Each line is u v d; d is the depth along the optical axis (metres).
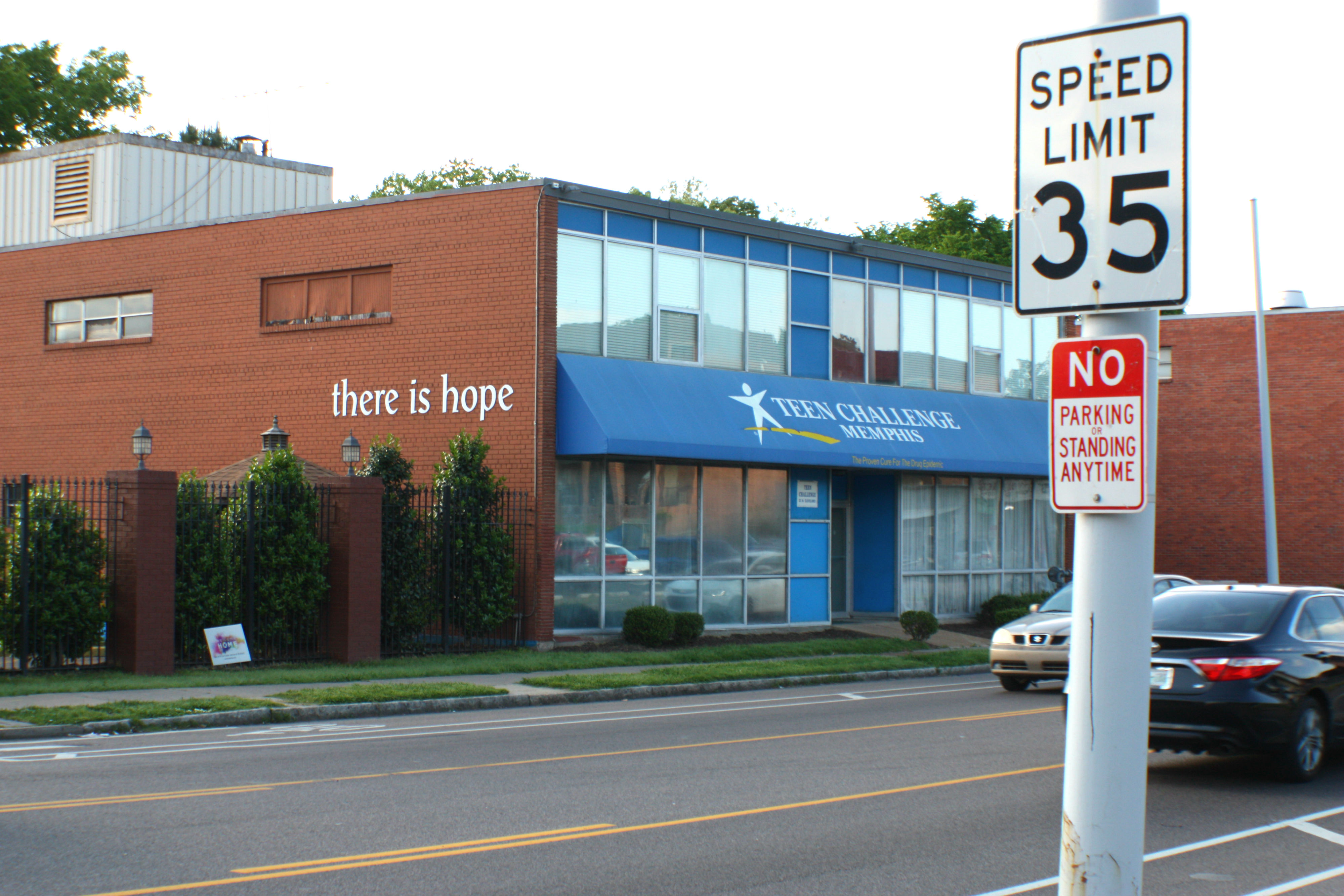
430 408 23.22
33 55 48.31
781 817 9.07
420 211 23.53
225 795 9.62
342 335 24.41
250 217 25.69
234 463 25.42
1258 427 36.59
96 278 27.78
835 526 29.36
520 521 22.09
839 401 26.42
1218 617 11.73
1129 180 3.86
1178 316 37.56
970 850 8.08
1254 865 7.87
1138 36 3.87
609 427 21.47
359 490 19.62
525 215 22.38
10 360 28.88
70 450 27.94
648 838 8.32
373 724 14.50
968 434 28.56
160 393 26.77
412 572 20.70
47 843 7.86
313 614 19.55
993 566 31.17
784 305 26.33
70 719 13.36
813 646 22.70
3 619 17.02
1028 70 4.03
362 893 6.79
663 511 24.33
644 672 19.03
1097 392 3.77
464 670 18.59
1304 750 11.02
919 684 19.95
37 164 33.88
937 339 29.52
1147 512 3.69
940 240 58.66
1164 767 12.08
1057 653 17.73
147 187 33.00
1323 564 35.91
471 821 8.75
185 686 16.28
